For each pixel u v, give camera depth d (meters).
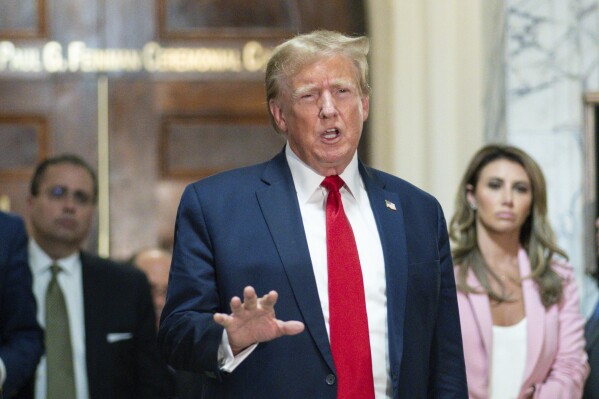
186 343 6.23
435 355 6.95
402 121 13.34
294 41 6.63
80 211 10.67
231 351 6.12
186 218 6.65
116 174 14.12
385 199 6.86
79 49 14.09
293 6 14.17
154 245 14.14
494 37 12.44
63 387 10.27
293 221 6.59
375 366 6.48
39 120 14.02
